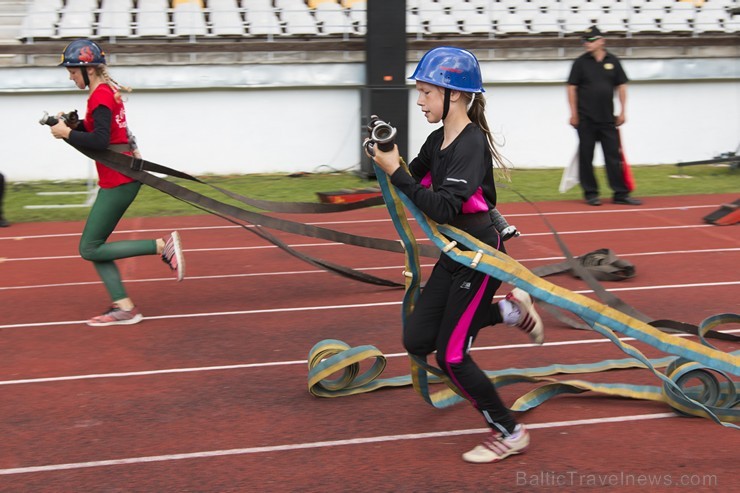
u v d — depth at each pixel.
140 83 12.87
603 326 3.82
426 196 3.32
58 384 4.79
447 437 4.03
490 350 5.29
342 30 14.74
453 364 3.56
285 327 5.83
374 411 4.35
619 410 4.34
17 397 4.59
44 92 12.57
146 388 4.71
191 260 7.94
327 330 5.76
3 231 9.45
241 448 3.93
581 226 9.45
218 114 13.16
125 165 5.43
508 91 13.88
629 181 10.72
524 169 14.00
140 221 9.91
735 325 5.87
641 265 7.63
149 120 13.03
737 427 3.82
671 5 16.45
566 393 4.57
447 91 3.44
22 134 12.65
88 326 5.88
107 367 5.06
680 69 14.15
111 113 5.38
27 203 11.09
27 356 5.27
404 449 3.90
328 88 13.31
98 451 3.91
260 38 14.30
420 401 4.48
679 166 13.39
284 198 11.26
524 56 13.78
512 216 10.07
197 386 4.73
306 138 13.41
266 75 13.11
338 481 3.59
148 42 13.77
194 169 13.25
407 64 13.68
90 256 5.72
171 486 3.57
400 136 12.54
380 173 3.55
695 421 4.19
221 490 3.53
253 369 5.01
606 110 10.41
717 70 14.24
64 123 5.28
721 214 9.48
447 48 3.48
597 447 3.89
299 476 3.65
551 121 14.05
